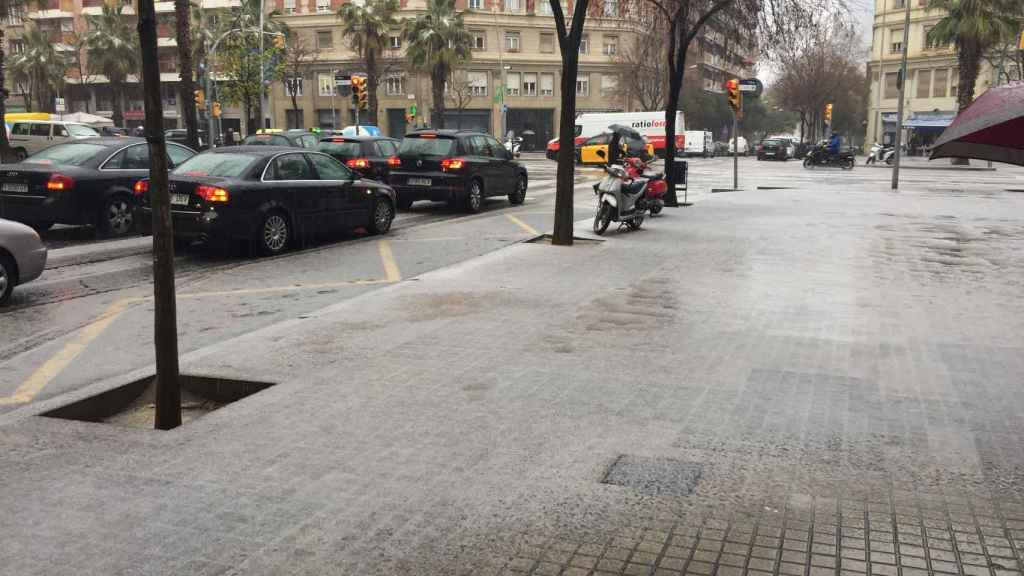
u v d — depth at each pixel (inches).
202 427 178.2
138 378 213.5
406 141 677.3
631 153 1756.9
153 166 177.8
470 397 199.2
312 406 192.1
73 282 368.8
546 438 172.1
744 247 471.8
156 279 180.5
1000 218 645.3
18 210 487.5
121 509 138.4
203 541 127.3
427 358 234.1
